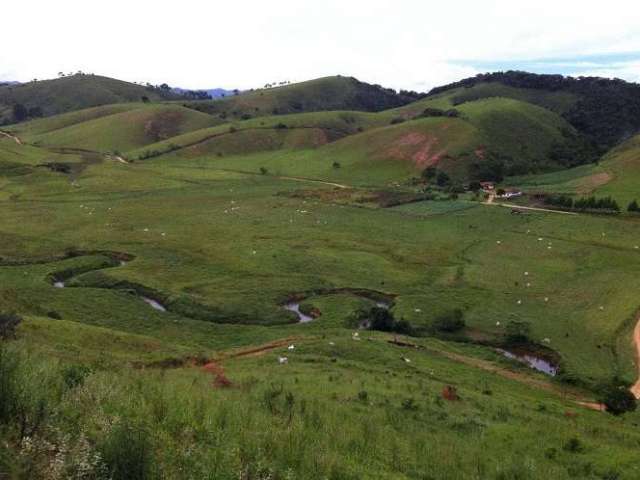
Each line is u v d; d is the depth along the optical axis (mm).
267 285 70375
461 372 45875
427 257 84875
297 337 52938
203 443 12453
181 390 18812
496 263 82188
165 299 65125
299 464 12875
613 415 40219
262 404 21188
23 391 10664
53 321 45312
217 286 69625
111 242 86375
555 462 19641
